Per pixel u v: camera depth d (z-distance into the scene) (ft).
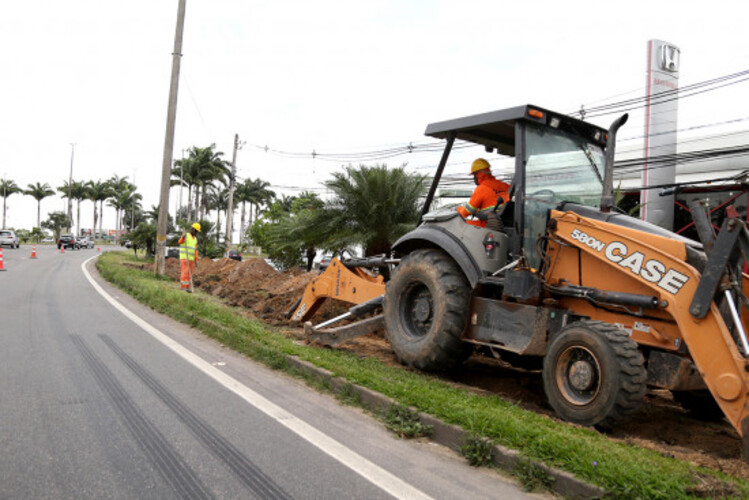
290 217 62.85
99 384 18.01
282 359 21.09
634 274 15.87
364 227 50.72
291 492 11.06
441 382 19.69
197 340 26.08
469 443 13.21
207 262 86.12
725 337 13.60
